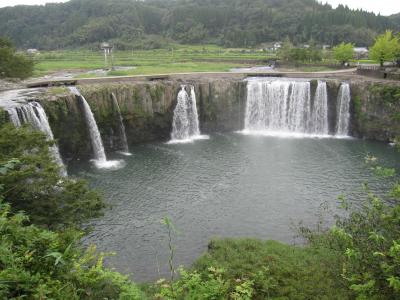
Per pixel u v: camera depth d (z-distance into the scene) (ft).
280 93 207.00
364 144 181.16
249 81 211.00
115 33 643.04
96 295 35.88
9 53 190.19
